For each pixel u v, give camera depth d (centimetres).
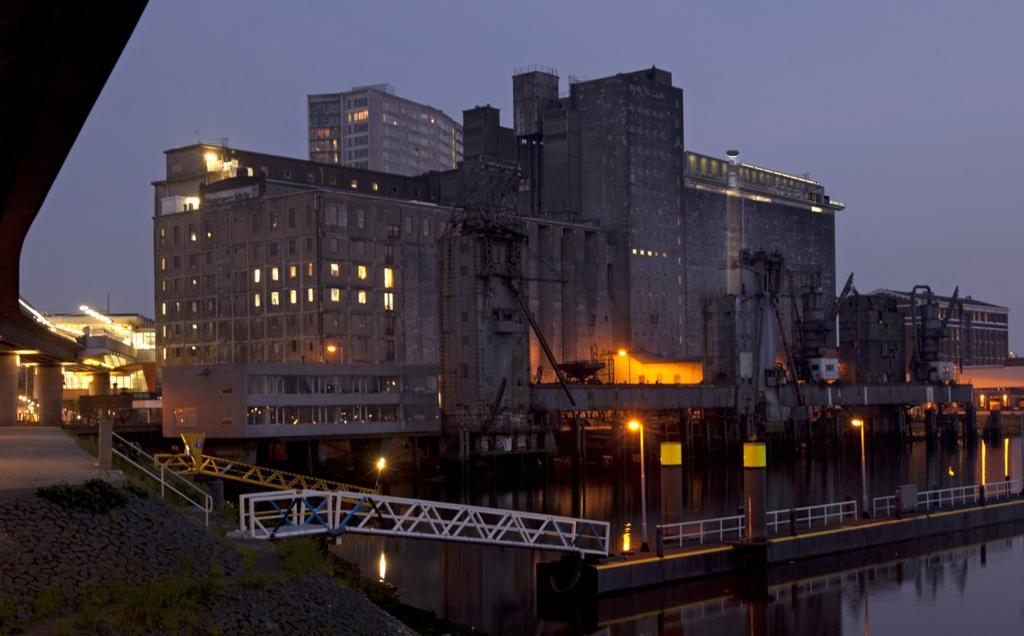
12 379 11275
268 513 5412
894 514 8238
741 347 18862
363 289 18112
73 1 2725
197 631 3269
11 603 3091
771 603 6253
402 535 5806
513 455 15188
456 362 15450
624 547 8025
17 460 5194
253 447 13150
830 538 7212
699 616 5997
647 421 17662
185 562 3722
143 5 2778
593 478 15050
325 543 5984
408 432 14725
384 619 4084
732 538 7619
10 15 2948
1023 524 8731
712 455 18788
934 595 6506
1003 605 6284
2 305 9112
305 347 17750
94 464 4938
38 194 5159
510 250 15800
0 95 3650
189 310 19862
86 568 3419
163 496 5003
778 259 19575
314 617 3719
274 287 18350
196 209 19862
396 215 18688
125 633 3109
